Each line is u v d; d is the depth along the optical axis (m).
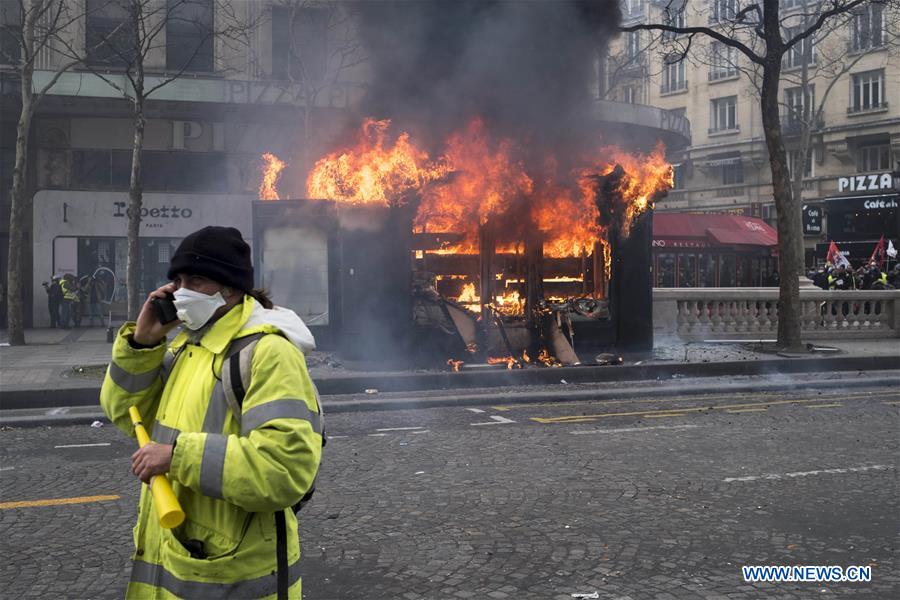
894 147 41.19
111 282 23.61
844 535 5.07
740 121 46.84
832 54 37.66
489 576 4.39
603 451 7.48
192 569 2.05
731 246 35.84
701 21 44.78
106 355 15.11
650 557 4.68
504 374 12.12
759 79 44.97
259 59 23.39
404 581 4.33
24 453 7.61
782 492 6.04
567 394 11.15
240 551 2.07
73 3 21.52
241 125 24.22
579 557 4.68
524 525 5.26
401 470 6.76
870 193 40.88
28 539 5.02
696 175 49.84
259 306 2.25
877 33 38.22
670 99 50.31
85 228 23.27
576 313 14.58
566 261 14.85
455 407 10.51
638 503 5.75
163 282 23.86
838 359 14.05
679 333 17.67
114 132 23.58
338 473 6.66
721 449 7.56
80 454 7.55
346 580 4.35
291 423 2.04
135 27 14.04
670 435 8.27
